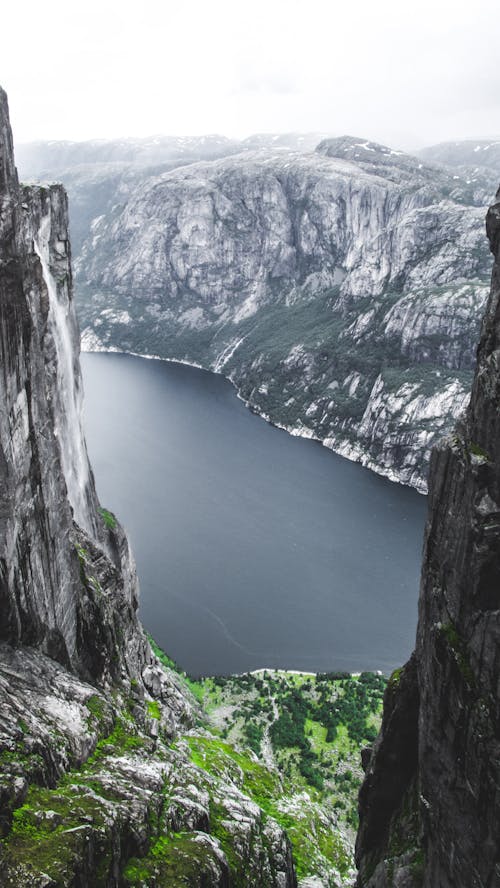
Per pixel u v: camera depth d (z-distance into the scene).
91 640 58.97
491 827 30.89
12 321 42.50
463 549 33.66
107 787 39.91
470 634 33.22
